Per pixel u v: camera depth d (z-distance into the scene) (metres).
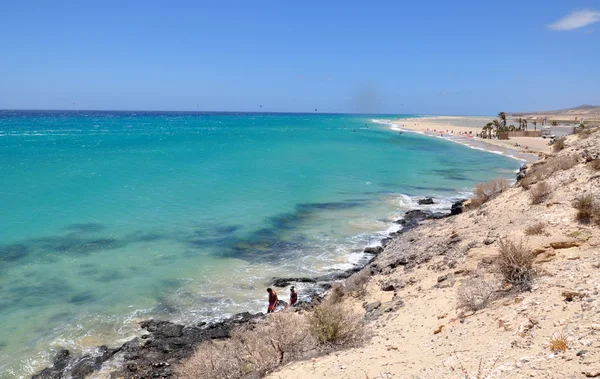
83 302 15.24
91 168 43.84
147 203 29.47
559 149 28.50
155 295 15.99
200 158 54.88
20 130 105.75
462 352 7.14
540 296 8.25
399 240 20.72
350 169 48.09
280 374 8.38
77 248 20.41
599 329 6.17
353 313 11.81
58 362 11.82
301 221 26.23
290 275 18.08
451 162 55.56
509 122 167.75
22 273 17.36
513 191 19.98
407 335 9.19
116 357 12.11
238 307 15.25
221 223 25.16
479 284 10.25
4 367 11.54
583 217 12.70
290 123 192.62
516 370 5.88
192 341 12.86
